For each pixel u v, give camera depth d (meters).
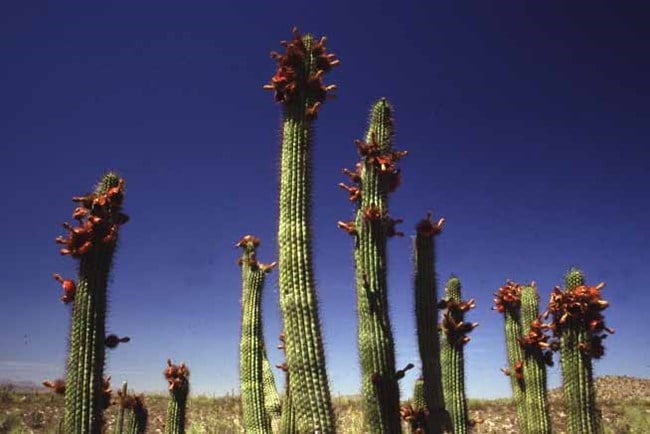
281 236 6.55
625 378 34.84
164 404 22.72
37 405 20.47
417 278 7.84
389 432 7.00
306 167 6.70
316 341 6.28
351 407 20.22
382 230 7.47
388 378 7.11
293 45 6.91
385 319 7.25
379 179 7.62
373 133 7.85
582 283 7.47
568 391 7.29
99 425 5.78
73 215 6.01
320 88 6.87
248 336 10.03
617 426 19.42
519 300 10.12
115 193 6.14
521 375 9.77
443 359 8.55
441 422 7.51
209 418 19.88
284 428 8.08
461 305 8.63
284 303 6.39
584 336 7.25
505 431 20.27
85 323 5.81
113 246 6.09
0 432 17.03
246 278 10.27
